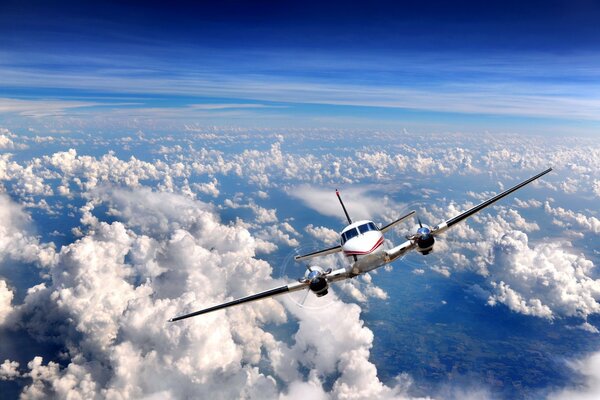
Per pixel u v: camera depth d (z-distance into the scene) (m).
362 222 32.53
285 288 32.50
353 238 31.03
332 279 30.55
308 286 31.55
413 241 30.98
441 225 32.81
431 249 31.72
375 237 30.69
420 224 31.86
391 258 30.03
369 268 29.25
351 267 29.55
